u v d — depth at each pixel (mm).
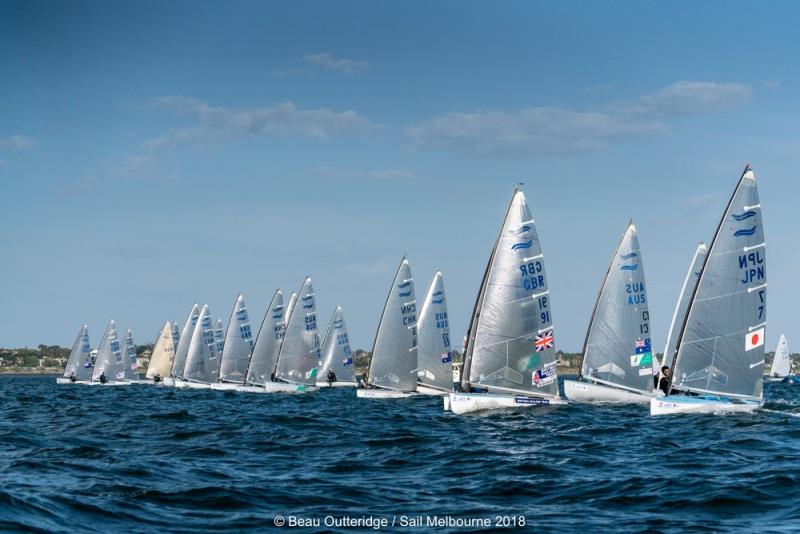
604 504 41500
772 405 107750
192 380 193000
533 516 38656
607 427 73938
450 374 140000
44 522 35188
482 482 47469
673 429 72438
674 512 39688
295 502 41562
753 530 36094
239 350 175500
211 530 35594
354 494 43812
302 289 164000
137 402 135375
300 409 112750
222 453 60438
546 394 84438
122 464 52500
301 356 163375
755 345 80562
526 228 82438
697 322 80688
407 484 47062
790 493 42938
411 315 137250
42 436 69562
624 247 99188
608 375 99188
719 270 79938
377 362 137000
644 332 99250
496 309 82500
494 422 77938
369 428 78812
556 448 61250
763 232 80188
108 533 34625
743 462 53906
